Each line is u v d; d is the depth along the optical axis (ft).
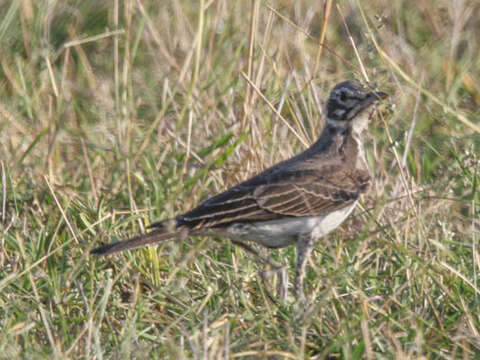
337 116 39.73
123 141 45.42
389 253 38.17
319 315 33.50
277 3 54.54
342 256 38.34
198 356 29.58
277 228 37.27
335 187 38.14
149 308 35.14
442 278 35.96
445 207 41.55
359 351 30.63
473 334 32.55
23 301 35.63
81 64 57.47
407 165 46.88
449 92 51.72
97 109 52.90
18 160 46.96
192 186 43.04
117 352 31.32
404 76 42.39
